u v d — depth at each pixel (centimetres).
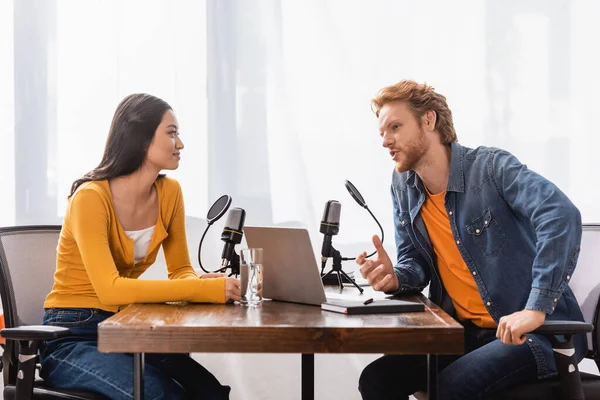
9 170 299
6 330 180
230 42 300
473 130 300
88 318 203
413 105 215
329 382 303
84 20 299
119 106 213
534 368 185
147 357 210
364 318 157
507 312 207
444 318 158
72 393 184
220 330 144
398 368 211
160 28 299
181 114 299
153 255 223
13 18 298
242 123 300
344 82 301
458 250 215
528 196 198
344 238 300
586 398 188
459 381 188
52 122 299
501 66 300
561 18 300
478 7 300
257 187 301
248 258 180
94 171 210
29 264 222
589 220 300
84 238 193
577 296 220
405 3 300
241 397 301
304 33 301
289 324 147
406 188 229
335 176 301
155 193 221
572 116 300
